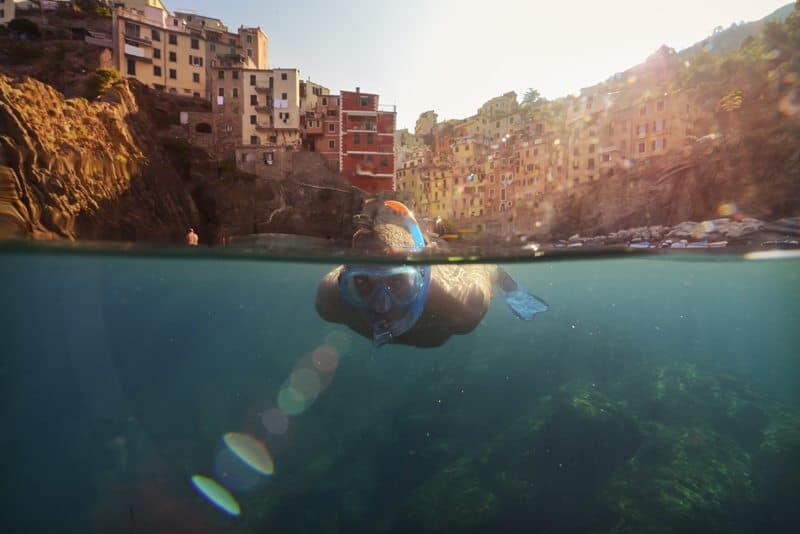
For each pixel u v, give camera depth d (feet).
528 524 16.85
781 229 51.72
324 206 144.56
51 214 80.18
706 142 104.63
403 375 34.01
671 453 19.90
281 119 158.51
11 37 147.33
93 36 166.61
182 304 65.21
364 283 10.32
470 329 12.89
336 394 30.94
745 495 17.33
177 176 133.28
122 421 32.73
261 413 29.50
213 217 136.05
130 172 107.45
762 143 94.68
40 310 59.62
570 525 16.51
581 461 20.22
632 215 107.76
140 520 18.19
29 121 82.02
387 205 11.39
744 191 91.45
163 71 173.78
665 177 108.37
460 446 22.43
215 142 156.04
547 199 115.65
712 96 109.50
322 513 18.21
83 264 30.58
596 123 121.80
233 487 20.49
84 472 24.34
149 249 23.50
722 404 25.11
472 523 16.96
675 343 44.47
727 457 19.60
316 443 24.31
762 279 49.06
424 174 140.67
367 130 158.10
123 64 162.50
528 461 20.47
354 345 38.99
